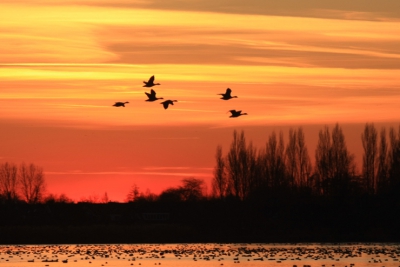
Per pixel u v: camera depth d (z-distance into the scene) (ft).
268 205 553.23
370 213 524.93
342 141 547.90
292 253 407.85
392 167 536.83
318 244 484.33
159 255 402.31
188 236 539.70
